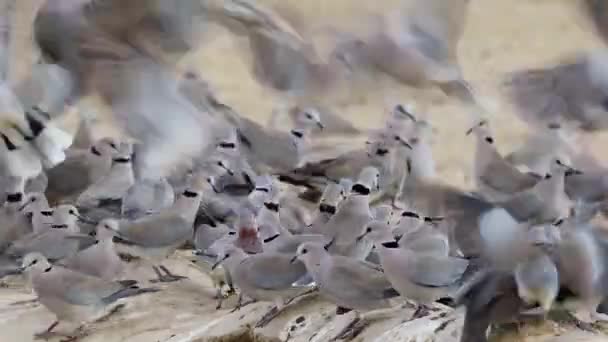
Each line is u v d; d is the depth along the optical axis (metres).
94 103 16.22
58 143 15.84
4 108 15.83
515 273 14.89
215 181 15.53
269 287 15.01
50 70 16.28
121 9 16.30
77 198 15.55
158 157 15.71
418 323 14.96
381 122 16.58
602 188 15.49
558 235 14.98
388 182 15.62
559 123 16.20
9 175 15.55
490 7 18.64
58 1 16.38
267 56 16.81
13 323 15.07
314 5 17.05
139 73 16.17
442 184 15.60
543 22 18.20
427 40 16.72
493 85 16.78
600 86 16.44
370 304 14.95
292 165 15.82
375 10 16.92
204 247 15.27
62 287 14.97
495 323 14.88
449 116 16.56
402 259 14.91
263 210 15.32
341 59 16.78
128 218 15.28
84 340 15.00
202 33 16.62
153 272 15.27
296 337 14.96
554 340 14.90
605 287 14.94
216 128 15.88
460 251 15.12
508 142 16.39
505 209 15.27
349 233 15.13
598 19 17.31
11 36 16.86
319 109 16.39
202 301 15.14
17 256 15.20
